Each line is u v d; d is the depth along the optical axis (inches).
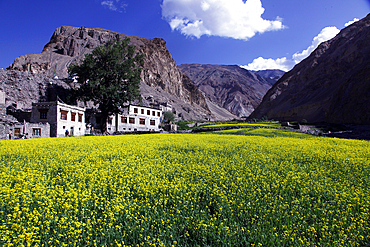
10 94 2194.9
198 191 310.8
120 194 298.8
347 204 280.1
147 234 217.6
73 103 2428.6
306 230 225.5
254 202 283.0
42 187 301.6
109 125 2237.9
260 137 1167.0
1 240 192.5
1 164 441.7
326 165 492.1
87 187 325.4
